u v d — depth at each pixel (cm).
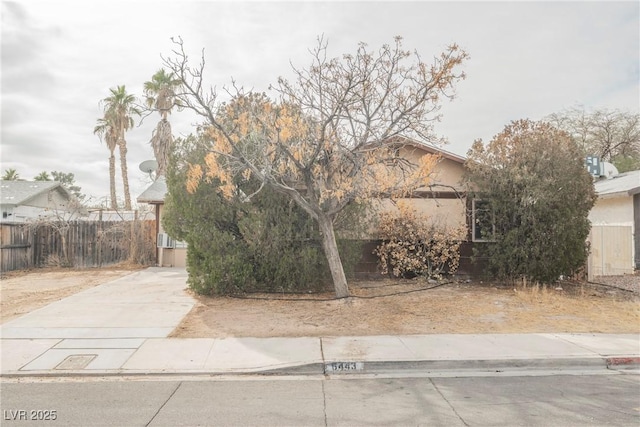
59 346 800
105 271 1822
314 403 565
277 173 1068
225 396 592
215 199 1226
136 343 819
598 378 670
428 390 616
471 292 1255
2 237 1739
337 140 1054
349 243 1302
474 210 1399
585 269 1477
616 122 3200
